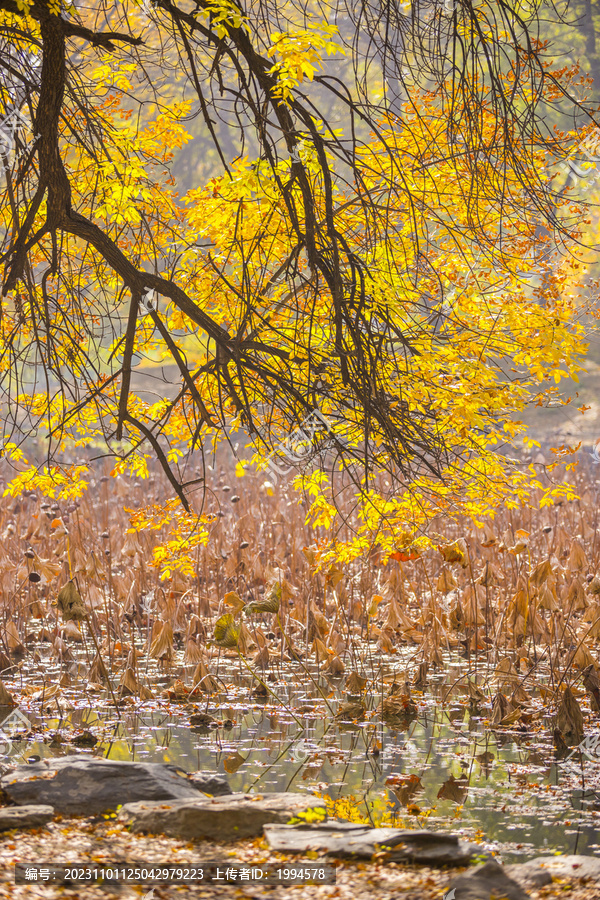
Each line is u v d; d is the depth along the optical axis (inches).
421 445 307.0
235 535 609.3
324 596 503.8
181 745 324.5
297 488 375.2
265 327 317.4
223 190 280.7
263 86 293.3
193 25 292.8
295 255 302.7
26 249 300.0
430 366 313.1
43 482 376.2
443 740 332.8
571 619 472.4
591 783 282.7
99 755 311.0
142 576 541.3
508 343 329.1
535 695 395.5
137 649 484.7
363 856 195.9
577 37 1066.7
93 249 362.0
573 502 677.9
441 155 321.7
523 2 314.8
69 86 319.0
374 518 369.4
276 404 307.1
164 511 402.6
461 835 235.9
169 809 215.3
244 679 427.2
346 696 395.9
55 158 288.2
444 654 476.4
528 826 244.4
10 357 355.3
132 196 318.3
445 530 568.4
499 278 345.7
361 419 322.0
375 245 303.6
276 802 218.8
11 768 291.6
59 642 466.0
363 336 291.6
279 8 323.9
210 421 316.2
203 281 343.9
